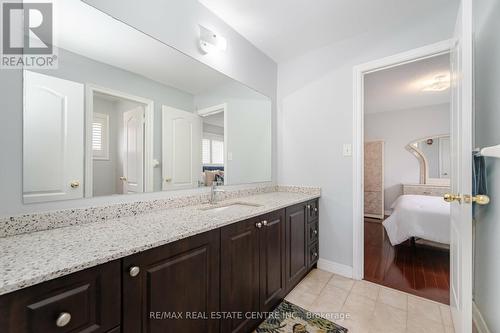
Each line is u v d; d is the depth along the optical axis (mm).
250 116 2184
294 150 2443
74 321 635
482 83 1334
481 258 1338
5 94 879
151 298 833
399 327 1414
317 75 2271
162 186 1469
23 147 919
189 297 976
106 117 1200
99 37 1162
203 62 1694
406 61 1818
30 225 922
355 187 2035
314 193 2264
